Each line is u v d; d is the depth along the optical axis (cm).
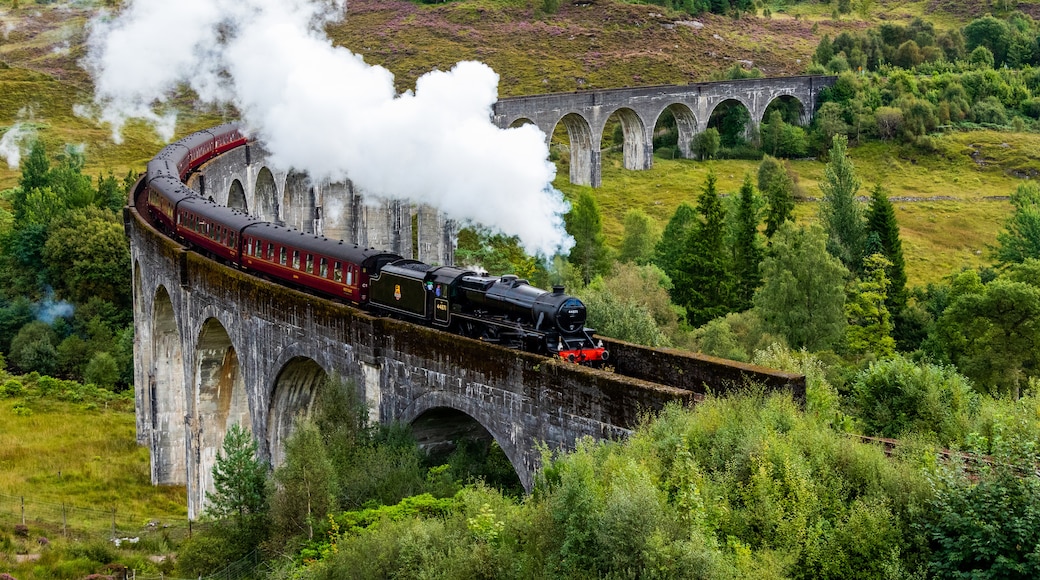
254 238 4525
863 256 7550
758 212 8656
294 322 3859
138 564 3928
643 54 15962
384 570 2533
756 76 14412
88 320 8338
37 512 4741
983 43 15788
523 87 14650
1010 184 11375
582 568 2097
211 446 4816
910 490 2142
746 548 2025
